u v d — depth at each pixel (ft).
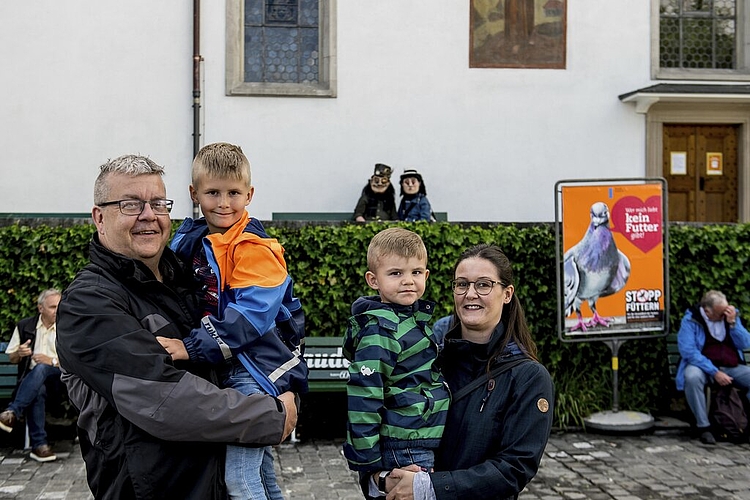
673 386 30.55
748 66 43.60
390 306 10.46
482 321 10.51
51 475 23.70
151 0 39.17
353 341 10.53
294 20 41.16
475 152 40.75
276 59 41.11
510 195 40.91
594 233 28.81
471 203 40.70
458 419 10.39
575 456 25.99
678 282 30.25
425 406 10.10
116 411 9.21
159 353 9.12
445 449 10.39
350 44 40.16
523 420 10.14
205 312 10.34
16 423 27.48
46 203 38.45
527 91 41.09
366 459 9.86
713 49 43.88
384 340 10.16
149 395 8.86
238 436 9.20
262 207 39.58
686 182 43.14
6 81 38.27
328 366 27.61
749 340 28.17
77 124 38.68
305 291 27.73
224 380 10.02
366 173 40.14
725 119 42.55
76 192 38.60
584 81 41.45
